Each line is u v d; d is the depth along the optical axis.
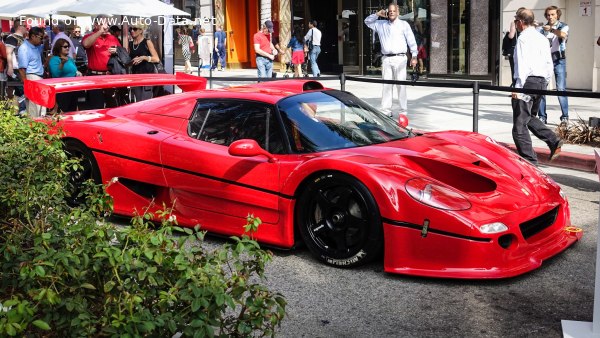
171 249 2.57
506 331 3.91
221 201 5.50
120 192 6.12
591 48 16.59
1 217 3.72
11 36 13.86
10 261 2.98
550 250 4.92
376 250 4.81
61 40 11.76
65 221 2.82
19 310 2.17
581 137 10.08
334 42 24.61
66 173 4.07
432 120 12.63
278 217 5.23
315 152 5.20
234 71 27.95
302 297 4.48
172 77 7.26
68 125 6.30
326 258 5.03
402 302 4.37
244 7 30.08
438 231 4.57
